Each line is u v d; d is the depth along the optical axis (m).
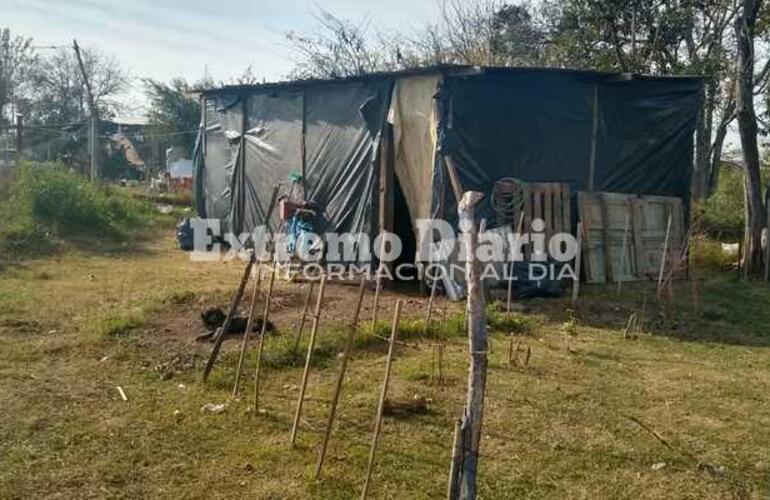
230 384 6.11
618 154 11.53
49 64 48.03
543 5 22.66
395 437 5.10
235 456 4.73
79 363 6.63
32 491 4.21
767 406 6.05
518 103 10.62
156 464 4.61
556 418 5.59
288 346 6.95
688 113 11.93
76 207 15.47
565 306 9.75
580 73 10.75
